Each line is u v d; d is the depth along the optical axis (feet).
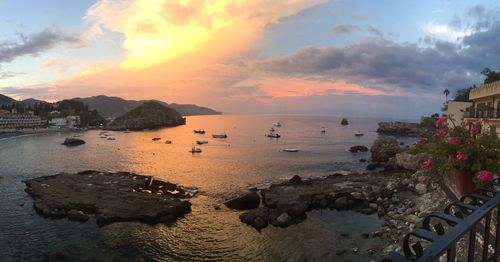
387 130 526.57
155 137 515.09
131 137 530.68
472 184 29.73
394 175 158.40
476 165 28.43
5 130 603.26
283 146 373.81
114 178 163.84
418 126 491.31
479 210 10.61
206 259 79.36
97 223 103.04
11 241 90.89
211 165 233.35
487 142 29.09
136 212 107.55
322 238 86.48
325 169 209.26
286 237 89.10
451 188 58.03
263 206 116.78
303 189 131.13
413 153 35.76
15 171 214.07
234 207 118.83
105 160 266.77
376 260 70.64
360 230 89.92
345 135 546.26
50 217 109.60
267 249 82.84
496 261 12.67
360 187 132.16
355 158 263.08
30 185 148.66
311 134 574.15
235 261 77.92
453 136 31.68
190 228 98.78
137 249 85.35
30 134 599.16
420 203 95.20
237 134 591.37
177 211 110.83
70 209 113.19
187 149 351.67
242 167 221.87
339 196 118.42
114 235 93.97
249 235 92.22
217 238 91.09
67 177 164.45
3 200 131.23
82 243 89.20
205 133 621.72
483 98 123.34
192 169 216.33
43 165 241.14
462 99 289.74
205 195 139.95
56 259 80.59
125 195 127.95
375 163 221.05
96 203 117.60
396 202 106.42
